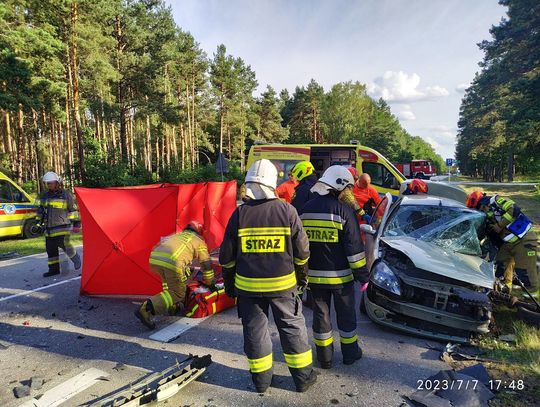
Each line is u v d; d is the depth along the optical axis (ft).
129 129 138.92
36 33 58.03
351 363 12.52
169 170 103.50
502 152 161.99
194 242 16.12
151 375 11.68
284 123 215.10
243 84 170.71
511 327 15.29
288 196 23.45
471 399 10.46
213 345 14.01
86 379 11.81
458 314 13.84
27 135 123.34
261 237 10.46
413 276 14.56
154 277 18.28
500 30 93.35
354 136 174.91
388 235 17.54
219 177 104.83
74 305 18.26
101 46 89.20
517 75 93.35
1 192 38.52
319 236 11.73
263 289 10.41
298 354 10.81
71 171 77.41
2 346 14.07
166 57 104.42
